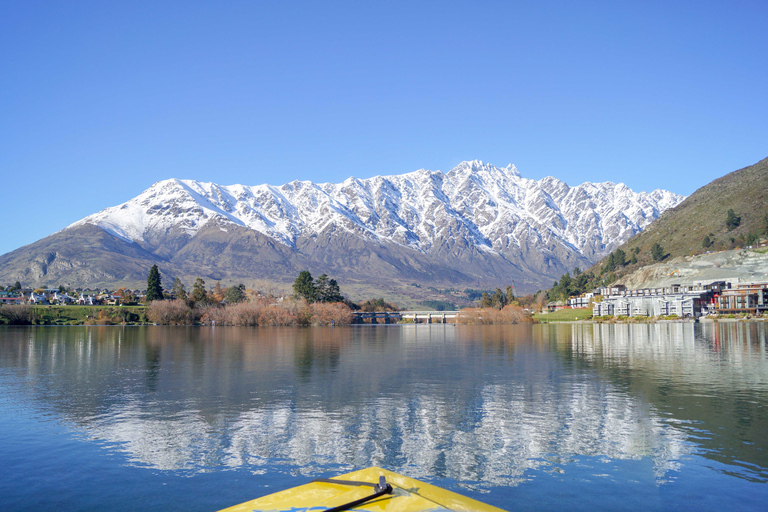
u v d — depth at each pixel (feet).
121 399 130.72
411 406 121.08
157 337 443.32
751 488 70.44
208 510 64.59
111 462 81.41
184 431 98.68
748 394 134.51
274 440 92.63
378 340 407.03
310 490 37.42
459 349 297.74
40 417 110.42
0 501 67.46
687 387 146.41
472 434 96.37
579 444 89.97
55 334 499.92
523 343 352.69
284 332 570.46
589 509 64.08
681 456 83.61
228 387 149.18
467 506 33.65
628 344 326.03
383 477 36.78
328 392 140.87
